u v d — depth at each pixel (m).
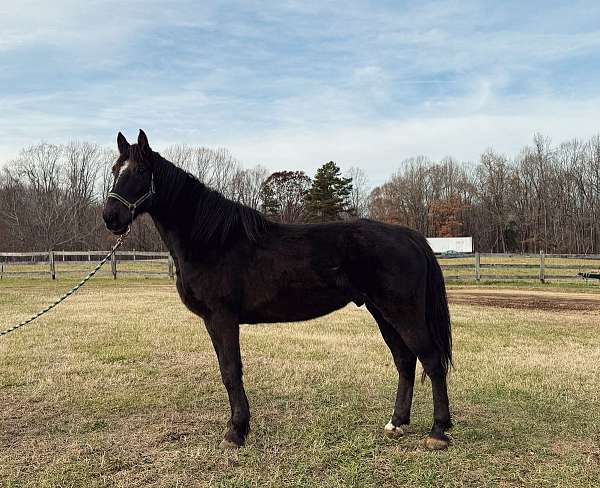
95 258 28.69
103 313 10.07
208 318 3.70
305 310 3.70
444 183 56.62
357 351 6.70
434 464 3.30
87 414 4.29
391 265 3.45
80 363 5.96
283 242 3.65
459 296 13.73
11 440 3.73
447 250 40.88
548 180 49.75
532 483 3.04
